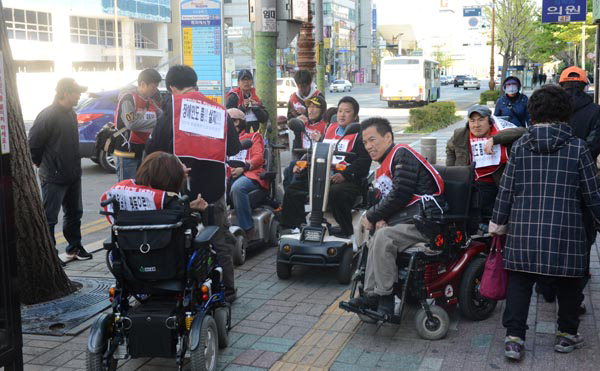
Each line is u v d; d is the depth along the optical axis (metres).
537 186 4.09
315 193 5.94
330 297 5.61
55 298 5.54
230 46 67.00
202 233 3.96
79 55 52.06
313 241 5.89
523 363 4.20
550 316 5.05
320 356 4.38
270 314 5.20
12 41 45.84
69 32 50.56
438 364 4.21
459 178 4.91
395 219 4.75
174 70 4.90
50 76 32.72
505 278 4.37
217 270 4.43
